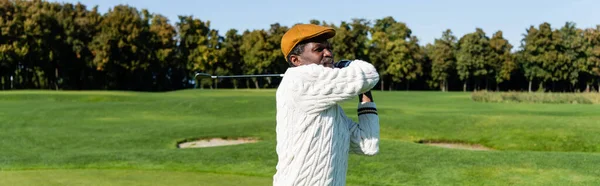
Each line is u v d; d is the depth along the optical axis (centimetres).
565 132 1309
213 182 714
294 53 234
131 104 2462
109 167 865
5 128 1559
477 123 1484
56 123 1730
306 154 216
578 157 902
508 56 7100
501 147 1241
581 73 7156
